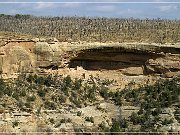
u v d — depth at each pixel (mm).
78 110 87000
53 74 91438
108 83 93750
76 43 91688
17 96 84688
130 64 93938
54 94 88625
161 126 83562
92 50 91188
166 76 93000
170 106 88438
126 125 84312
